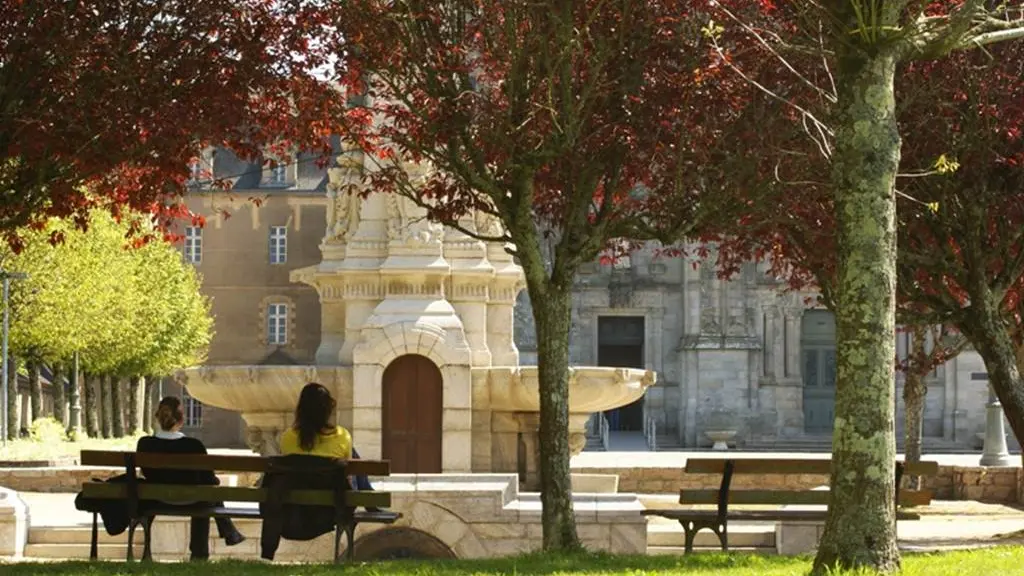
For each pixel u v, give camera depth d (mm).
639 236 18625
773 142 18422
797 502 17359
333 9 17188
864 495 12203
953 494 36094
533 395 27625
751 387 80938
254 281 85250
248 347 85188
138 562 14898
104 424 71250
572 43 16562
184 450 16266
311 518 15328
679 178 17922
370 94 18406
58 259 53438
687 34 17797
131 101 16000
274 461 15281
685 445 80562
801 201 19734
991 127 20906
